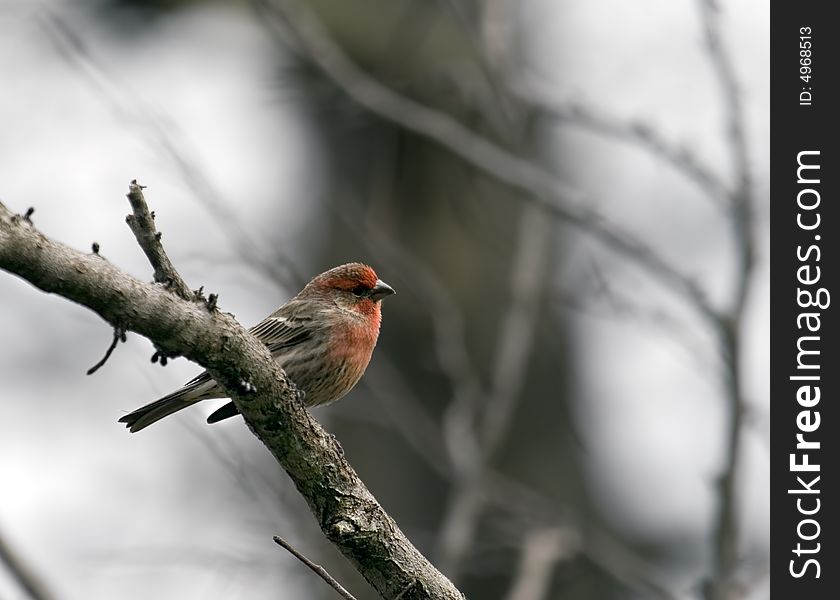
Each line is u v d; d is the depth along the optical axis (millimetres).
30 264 6035
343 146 15812
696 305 12602
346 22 15539
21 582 10781
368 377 13531
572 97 13680
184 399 9609
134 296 6410
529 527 13469
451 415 13516
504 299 15414
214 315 6758
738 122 12648
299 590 13312
